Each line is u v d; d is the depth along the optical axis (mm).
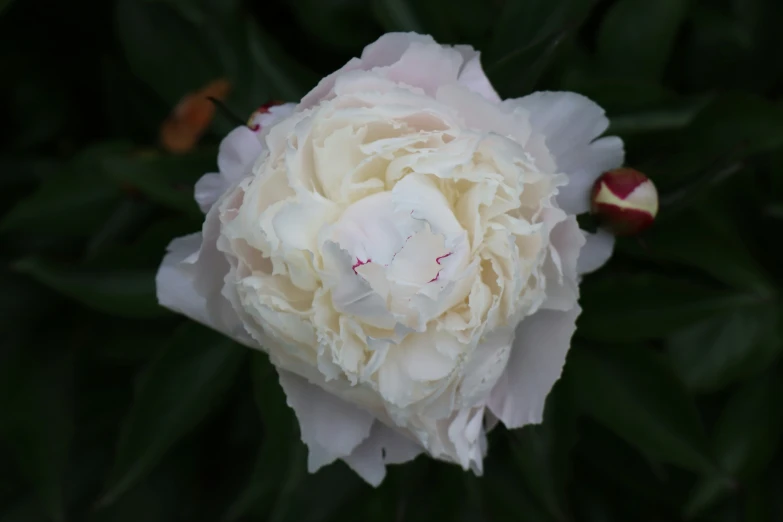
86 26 872
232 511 750
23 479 896
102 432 889
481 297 675
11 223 834
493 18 822
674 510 863
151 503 874
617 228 713
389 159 677
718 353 821
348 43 837
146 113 885
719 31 851
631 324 747
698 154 778
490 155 673
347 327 678
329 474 799
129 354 832
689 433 748
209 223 675
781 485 863
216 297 694
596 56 822
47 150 893
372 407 690
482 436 708
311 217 673
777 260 847
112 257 771
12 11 857
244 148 684
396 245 675
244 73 807
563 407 748
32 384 852
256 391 744
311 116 666
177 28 838
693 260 763
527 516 784
